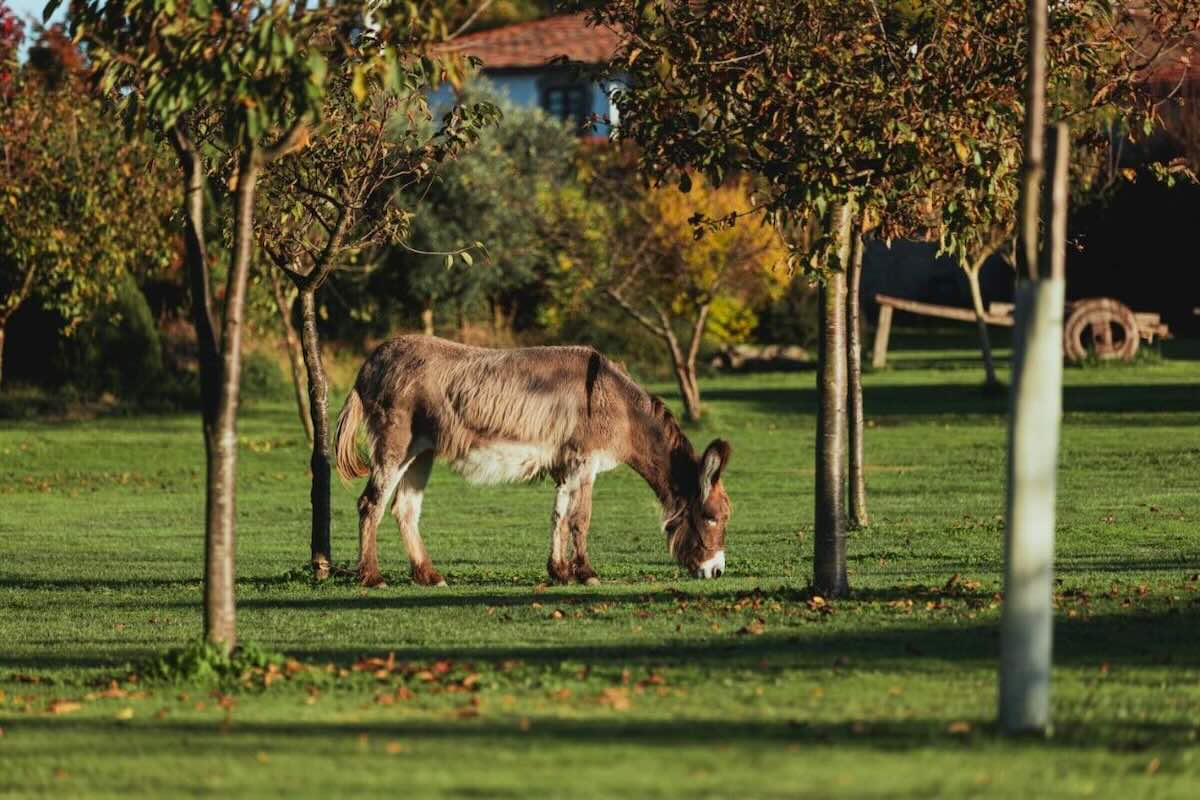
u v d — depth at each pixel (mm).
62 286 37312
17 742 8484
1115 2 14602
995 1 13719
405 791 6859
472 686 9844
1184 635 11578
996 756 7395
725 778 6914
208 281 10820
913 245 67188
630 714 8773
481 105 18188
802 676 10000
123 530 25734
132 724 8969
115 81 10719
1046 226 8453
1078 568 17062
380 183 18344
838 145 13203
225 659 10625
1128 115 14922
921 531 21891
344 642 12758
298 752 7867
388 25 10305
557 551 17422
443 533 24391
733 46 13727
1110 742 7762
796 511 26016
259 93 10180
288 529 25406
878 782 6812
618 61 14297
